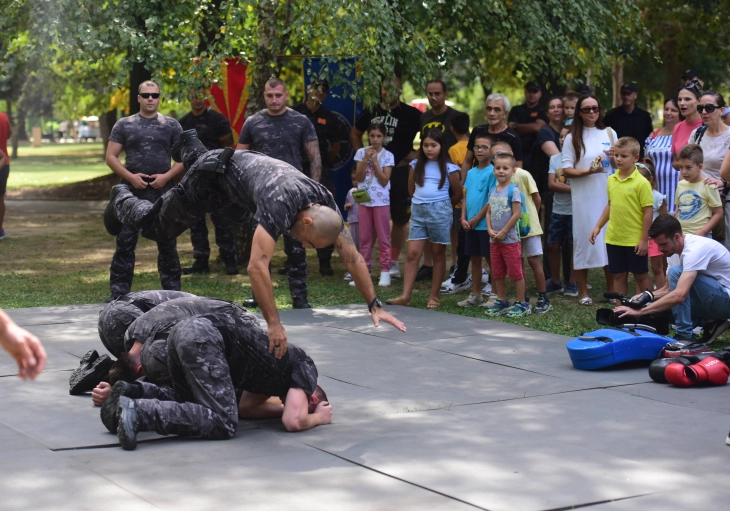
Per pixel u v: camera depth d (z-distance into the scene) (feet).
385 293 31.17
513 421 16.14
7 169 45.37
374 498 12.26
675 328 23.26
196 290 31.07
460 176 31.19
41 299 29.55
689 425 15.83
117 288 28.71
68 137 253.65
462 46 38.11
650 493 12.50
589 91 36.42
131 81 62.44
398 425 15.92
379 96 33.53
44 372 19.71
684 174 25.09
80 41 35.22
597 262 28.30
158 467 13.52
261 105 35.14
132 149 28.35
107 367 17.63
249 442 14.88
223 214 18.97
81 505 11.92
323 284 33.32
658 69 73.72
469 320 26.20
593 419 16.24
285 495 12.37
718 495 12.44
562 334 24.25
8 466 13.47
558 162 29.76
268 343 15.51
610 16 40.29
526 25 37.24
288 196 15.30
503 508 11.91
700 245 21.72
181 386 15.48
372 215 32.45
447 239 28.22
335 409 17.08
